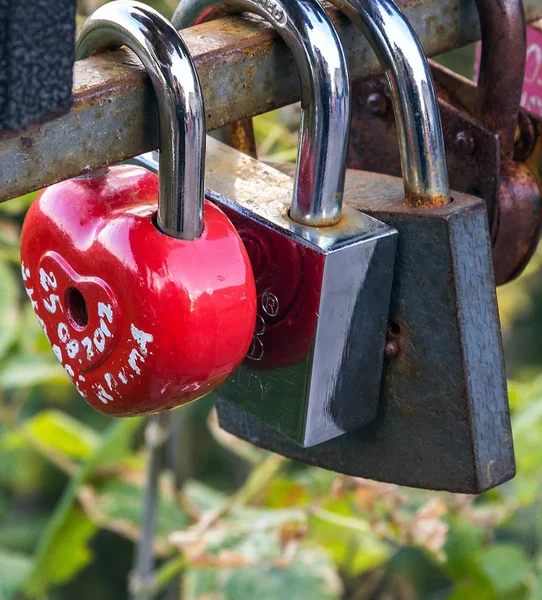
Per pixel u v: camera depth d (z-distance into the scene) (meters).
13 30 0.63
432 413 0.95
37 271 0.89
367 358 0.93
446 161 1.01
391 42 0.89
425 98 0.90
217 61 0.84
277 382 0.94
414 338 0.93
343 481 1.80
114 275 0.81
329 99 0.85
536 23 1.13
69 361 0.89
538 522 2.06
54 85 0.66
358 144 1.13
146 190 0.85
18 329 2.29
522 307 4.70
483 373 0.94
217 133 1.10
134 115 0.80
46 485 5.27
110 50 0.85
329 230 0.88
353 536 2.14
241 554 1.90
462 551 1.97
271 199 0.92
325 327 0.89
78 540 2.21
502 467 0.98
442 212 0.90
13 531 5.13
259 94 0.87
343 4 0.90
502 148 1.04
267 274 0.90
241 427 1.13
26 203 2.25
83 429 2.40
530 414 1.99
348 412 0.95
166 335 0.80
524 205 1.05
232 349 0.82
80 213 0.84
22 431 2.24
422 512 1.78
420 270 0.91
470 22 1.02
